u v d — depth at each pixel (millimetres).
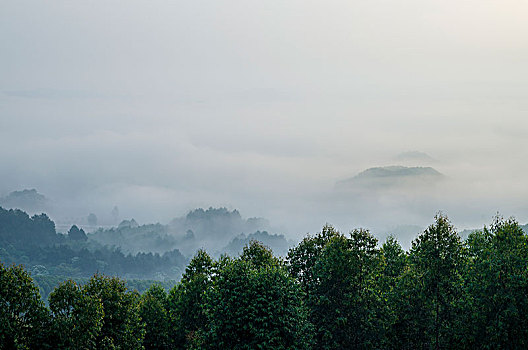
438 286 45688
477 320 42781
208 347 43844
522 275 42469
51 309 40812
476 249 48156
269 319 42219
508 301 41969
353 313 47219
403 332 47656
